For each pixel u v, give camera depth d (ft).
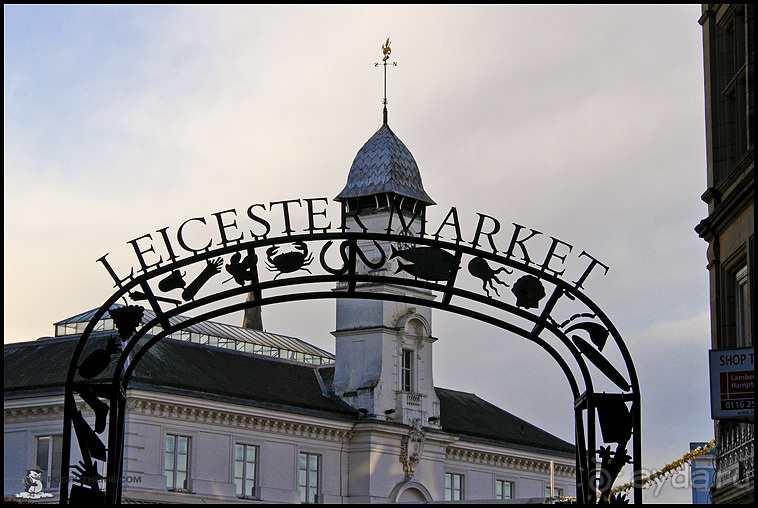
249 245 91.56
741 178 102.42
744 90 106.52
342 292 92.53
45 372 246.88
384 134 286.87
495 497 316.40
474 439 311.47
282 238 91.45
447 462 304.50
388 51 288.30
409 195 281.95
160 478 243.40
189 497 246.88
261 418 264.11
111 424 90.84
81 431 90.58
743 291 106.73
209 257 91.66
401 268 91.97
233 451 258.16
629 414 90.79
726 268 107.45
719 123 110.63
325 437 278.67
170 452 246.88
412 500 290.97
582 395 92.63
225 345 288.71
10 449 242.58
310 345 321.52
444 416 312.71
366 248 289.53
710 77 111.86
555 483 336.70
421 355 297.94
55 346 255.29
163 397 244.63
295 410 271.28
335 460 280.92
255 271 91.56
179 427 248.73
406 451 289.74
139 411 241.96
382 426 283.79
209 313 92.27
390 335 291.99
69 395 90.84
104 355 91.35
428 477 295.28
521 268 92.07
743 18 107.96
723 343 107.14
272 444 266.77
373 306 291.58
